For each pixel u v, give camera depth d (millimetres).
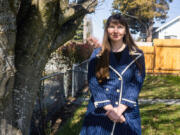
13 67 1479
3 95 1484
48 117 3744
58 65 6172
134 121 1752
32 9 1655
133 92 1694
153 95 6570
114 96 1718
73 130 3354
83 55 8531
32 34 1678
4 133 1625
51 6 1636
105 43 1755
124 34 1785
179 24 22844
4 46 1367
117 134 1677
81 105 5109
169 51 11852
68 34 2156
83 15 2301
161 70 12078
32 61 1765
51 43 1943
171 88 7770
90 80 1766
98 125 1729
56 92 4414
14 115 1714
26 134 1879
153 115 4316
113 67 1725
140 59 1743
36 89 1936
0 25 1310
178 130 3484
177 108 4902
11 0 1323
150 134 3312
